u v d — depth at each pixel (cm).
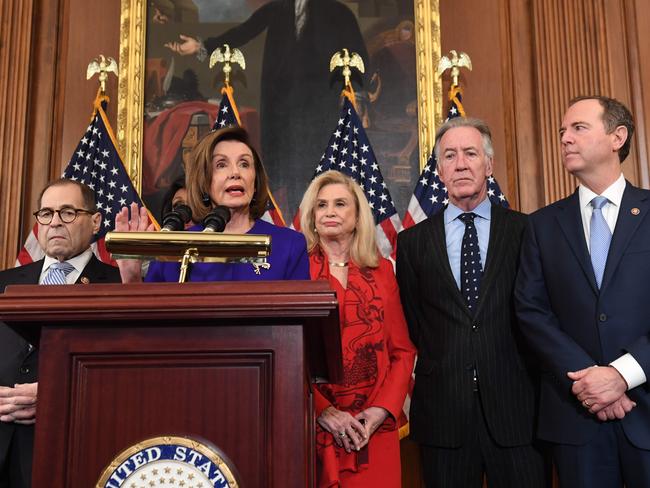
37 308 127
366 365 267
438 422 258
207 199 222
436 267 275
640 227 245
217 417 128
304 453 126
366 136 425
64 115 441
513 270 272
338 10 456
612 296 237
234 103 429
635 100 431
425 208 409
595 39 441
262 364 130
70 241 265
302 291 128
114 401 128
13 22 445
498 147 437
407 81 448
